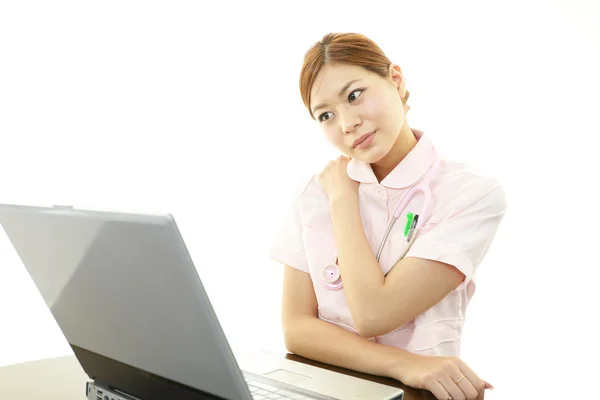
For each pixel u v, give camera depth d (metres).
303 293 1.29
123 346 0.77
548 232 1.98
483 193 1.15
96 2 2.19
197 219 2.42
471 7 2.05
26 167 2.10
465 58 2.07
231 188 2.46
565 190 1.94
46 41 2.11
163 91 2.33
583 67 1.88
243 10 2.42
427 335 1.14
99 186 2.23
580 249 1.93
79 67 2.18
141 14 2.28
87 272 0.71
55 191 2.15
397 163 1.24
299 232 1.33
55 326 2.13
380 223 1.24
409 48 2.17
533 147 1.98
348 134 1.14
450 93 2.10
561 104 1.93
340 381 0.91
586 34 1.87
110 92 2.24
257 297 2.51
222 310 2.47
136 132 2.30
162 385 0.73
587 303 1.93
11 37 2.05
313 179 1.34
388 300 1.10
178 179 2.38
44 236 0.73
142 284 0.64
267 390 0.87
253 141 2.47
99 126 2.22
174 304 0.62
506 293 2.05
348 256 1.17
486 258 2.07
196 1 2.36
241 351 1.09
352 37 1.13
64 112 2.16
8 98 2.06
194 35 2.37
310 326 1.20
